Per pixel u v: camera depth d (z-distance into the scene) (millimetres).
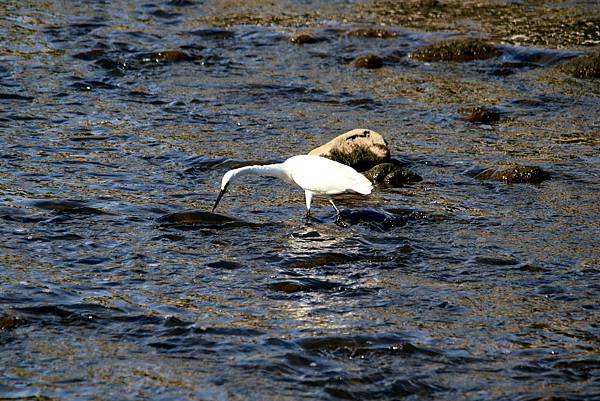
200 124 21609
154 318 12172
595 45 28203
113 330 11852
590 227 15734
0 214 15578
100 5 32562
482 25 30688
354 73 25875
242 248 14648
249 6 33406
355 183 15391
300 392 10469
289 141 20578
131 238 14922
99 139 20281
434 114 22562
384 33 29203
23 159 18750
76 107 22484
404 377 10781
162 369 10930
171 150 19719
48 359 11109
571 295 13000
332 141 18938
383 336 11703
